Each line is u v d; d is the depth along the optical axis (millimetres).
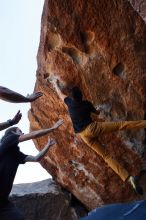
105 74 6098
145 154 6789
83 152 6910
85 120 5430
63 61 5977
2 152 5121
